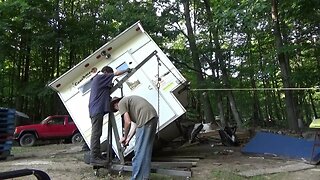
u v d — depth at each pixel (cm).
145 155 577
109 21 2067
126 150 709
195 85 1933
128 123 577
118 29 1811
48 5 2206
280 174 680
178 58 1988
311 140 921
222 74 2014
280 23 1667
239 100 3147
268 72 1741
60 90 818
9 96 2488
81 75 821
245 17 1343
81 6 2456
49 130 1788
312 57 1908
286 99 1584
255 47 2308
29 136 1733
